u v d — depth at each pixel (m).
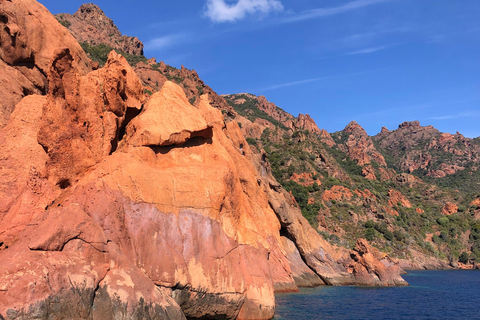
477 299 60.47
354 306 47.69
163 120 31.47
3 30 34.78
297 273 64.88
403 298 57.78
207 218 29.64
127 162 27.73
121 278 22.88
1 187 27.52
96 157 28.62
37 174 27.30
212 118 46.06
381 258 75.81
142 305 22.84
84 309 20.78
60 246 21.67
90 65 42.47
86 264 21.97
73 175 27.89
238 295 29.59
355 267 70.62
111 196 25.66
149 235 26.39
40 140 27.95
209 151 33.62
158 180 28.22
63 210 22.89
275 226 55.09
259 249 34.22
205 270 28.25
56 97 28.59
